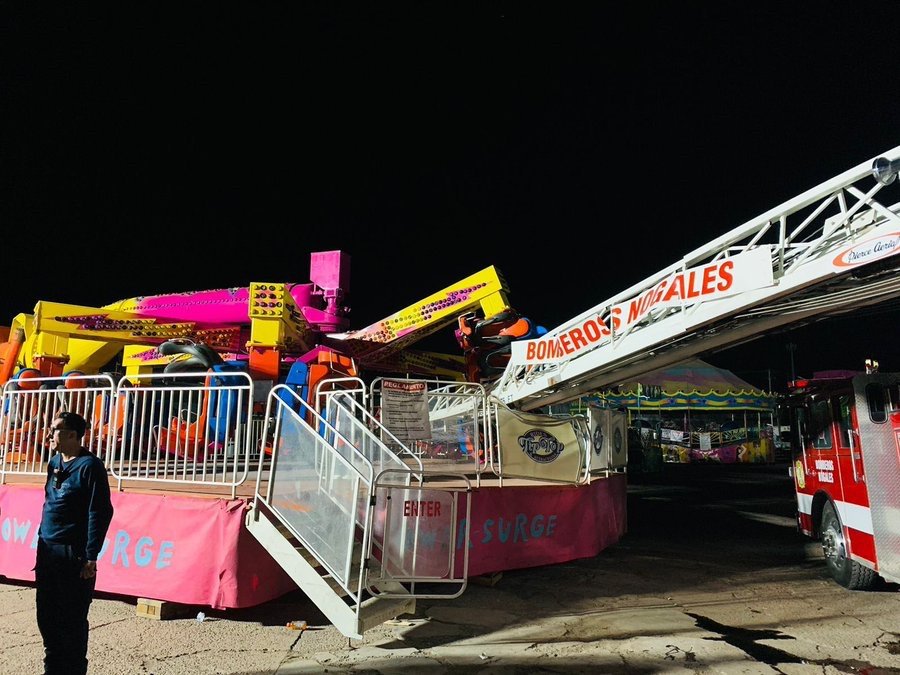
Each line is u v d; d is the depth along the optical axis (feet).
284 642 17.52
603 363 28.58
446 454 32.35
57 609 13.19
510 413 27.43
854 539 22.88
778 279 20.49
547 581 25.00
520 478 27.55
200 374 21.43
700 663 16.08
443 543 20.02
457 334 46.11
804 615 20.38
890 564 20.63
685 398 105.60
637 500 54.49
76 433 14.07
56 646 13.08
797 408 29.53
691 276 23.07
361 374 50.06
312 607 20.84
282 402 19.20
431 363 59.41
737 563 28.53
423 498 19.11
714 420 113.50
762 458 108.58
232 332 49.08
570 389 35.17
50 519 13.46
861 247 17.92
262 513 19.04
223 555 19.11
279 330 37.88
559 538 27.68
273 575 20.01
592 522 29.76
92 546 13.10
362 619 16.39
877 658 16.48
